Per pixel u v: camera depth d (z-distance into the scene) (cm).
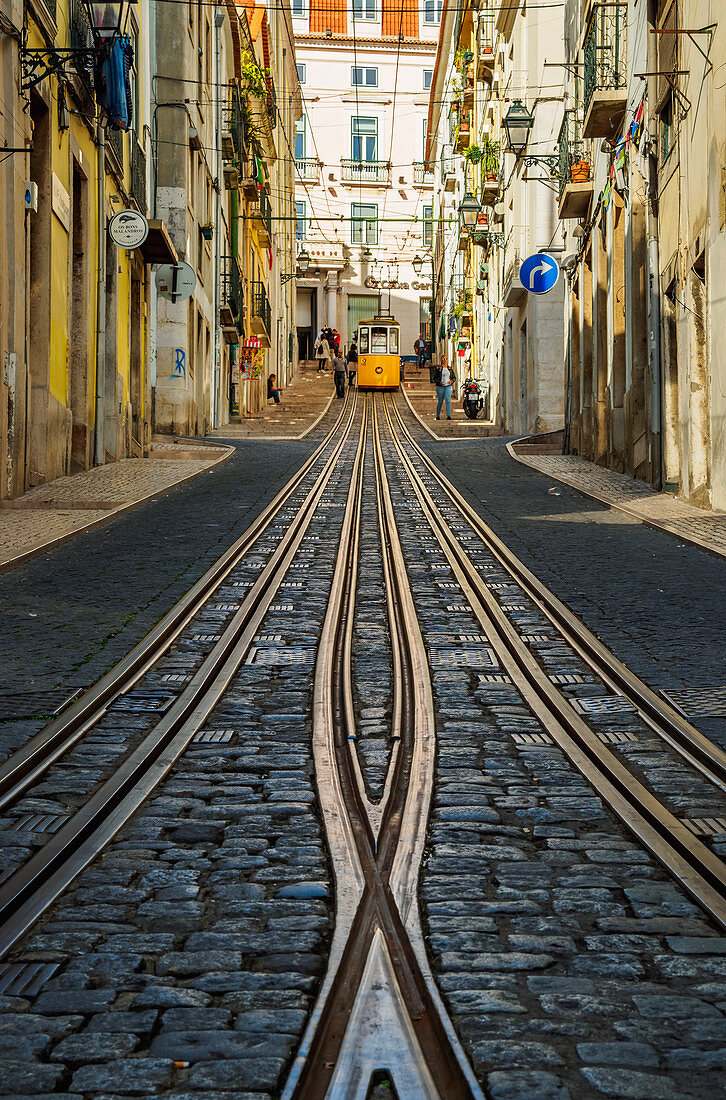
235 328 4044
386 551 1384
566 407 3031
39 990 373
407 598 1089
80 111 1911
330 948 400
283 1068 328
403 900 445
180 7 3002
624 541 1421
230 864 481
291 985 375
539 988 374
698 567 1220
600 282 2567
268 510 1655
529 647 902
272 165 6000
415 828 524
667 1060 331
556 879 468
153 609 995
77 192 2011
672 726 679
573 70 2602
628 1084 318
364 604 1088
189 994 369
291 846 502
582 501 1872
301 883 460
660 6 1917
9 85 1483
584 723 697
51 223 1739
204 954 397
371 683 800
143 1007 362
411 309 8062
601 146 2442
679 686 768
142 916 431
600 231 2562
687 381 1770
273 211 6034
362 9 8012
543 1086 317
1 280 1458
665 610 1012
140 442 2602
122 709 710
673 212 1864
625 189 2208
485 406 4750
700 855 482
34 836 504
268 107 5103
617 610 1016
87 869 475
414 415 4509
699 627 946
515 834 522
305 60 7956
